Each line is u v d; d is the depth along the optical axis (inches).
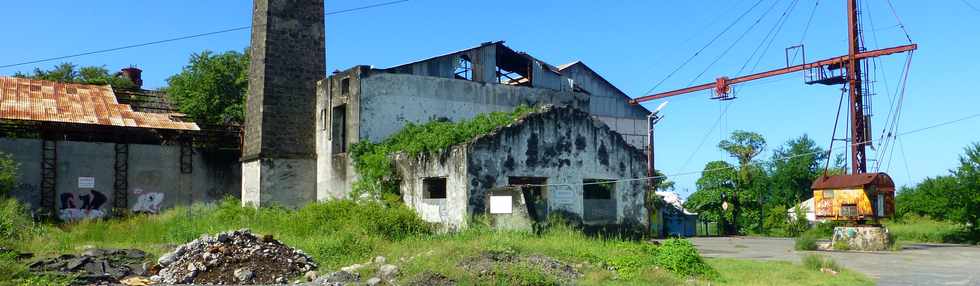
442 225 900.6
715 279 564.7
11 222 721.0
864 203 989.8
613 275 549.0
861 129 1227.2
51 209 1177.4
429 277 487.8
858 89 1242.0
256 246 592.7
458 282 479.5
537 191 922.7
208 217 910.4
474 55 1220.5
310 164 1165.7
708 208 1793.8
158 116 1328.7
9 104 1186.6
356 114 1064.2
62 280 494.9
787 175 2149.4
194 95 1439.5
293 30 1175.0
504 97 1216.8
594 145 974.4
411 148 969.5
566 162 946.1
